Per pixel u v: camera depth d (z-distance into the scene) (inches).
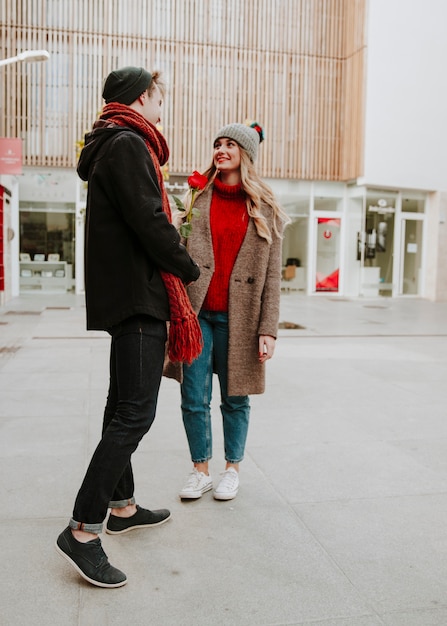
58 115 676.7
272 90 721.6
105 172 89.0
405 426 180.5
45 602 85.7
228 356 121.2
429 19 727.1
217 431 172.7
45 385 228.5
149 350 92.1
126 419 91.5
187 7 693.3
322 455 152.2
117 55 684.1
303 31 724.0
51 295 697.0
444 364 291.7
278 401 209.2
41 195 698.2
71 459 145.3
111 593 88.4
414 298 783.1
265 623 81.6
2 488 126.6
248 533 108.7
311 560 99.3
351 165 736.3
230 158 120.5
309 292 768.3
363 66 706.8
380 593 89.7
